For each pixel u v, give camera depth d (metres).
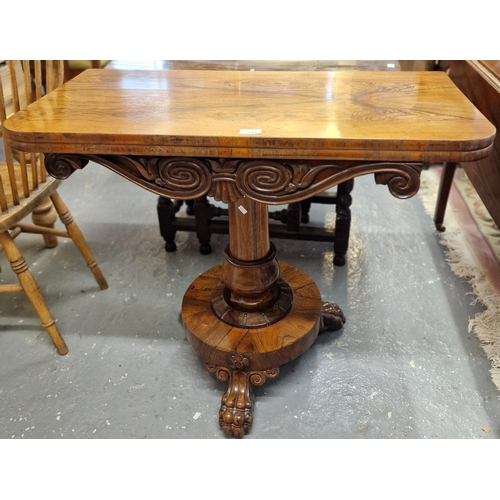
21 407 1.39
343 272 1.86
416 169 0.94
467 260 1.88
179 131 0.96
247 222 1.30
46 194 1.46
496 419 1.32
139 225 2.20
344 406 1.37
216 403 1.39
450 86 1.18
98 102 1.13
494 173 1.42
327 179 0.99
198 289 1.56
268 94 1.16
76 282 1.85
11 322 1.68
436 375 1.44
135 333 1.62
